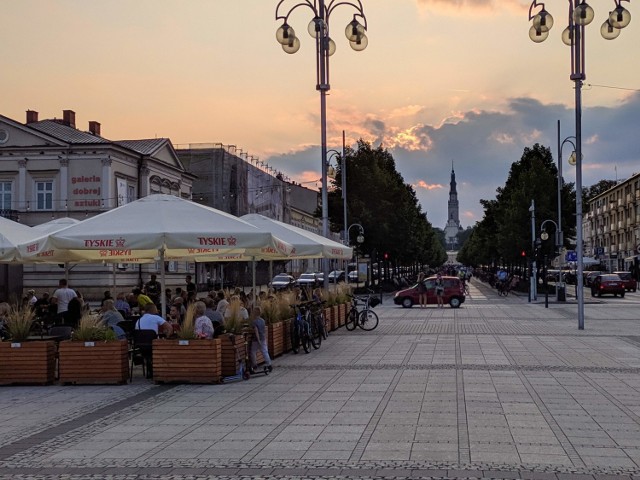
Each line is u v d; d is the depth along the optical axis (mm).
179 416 11094
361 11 23328
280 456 8508
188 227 15438
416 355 18344
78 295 23812
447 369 15578
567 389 12938
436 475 7574
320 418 10648
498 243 68812
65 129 57750
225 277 76062
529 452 8523
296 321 19422
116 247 15000
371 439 9250
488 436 9344
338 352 19422
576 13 21031
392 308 42750
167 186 62156
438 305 44594
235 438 9492
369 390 13008
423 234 86562
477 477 7496
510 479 7430
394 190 61281
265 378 14883
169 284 60781
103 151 52781
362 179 59062
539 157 73125
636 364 16312
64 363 14453
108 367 14414
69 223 23875
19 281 38281
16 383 14477
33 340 14734
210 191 73250
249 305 20125
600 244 122750
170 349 14375
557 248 50781
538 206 63219
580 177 26547
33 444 9391
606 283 56094
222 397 12719
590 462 8078
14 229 18984
